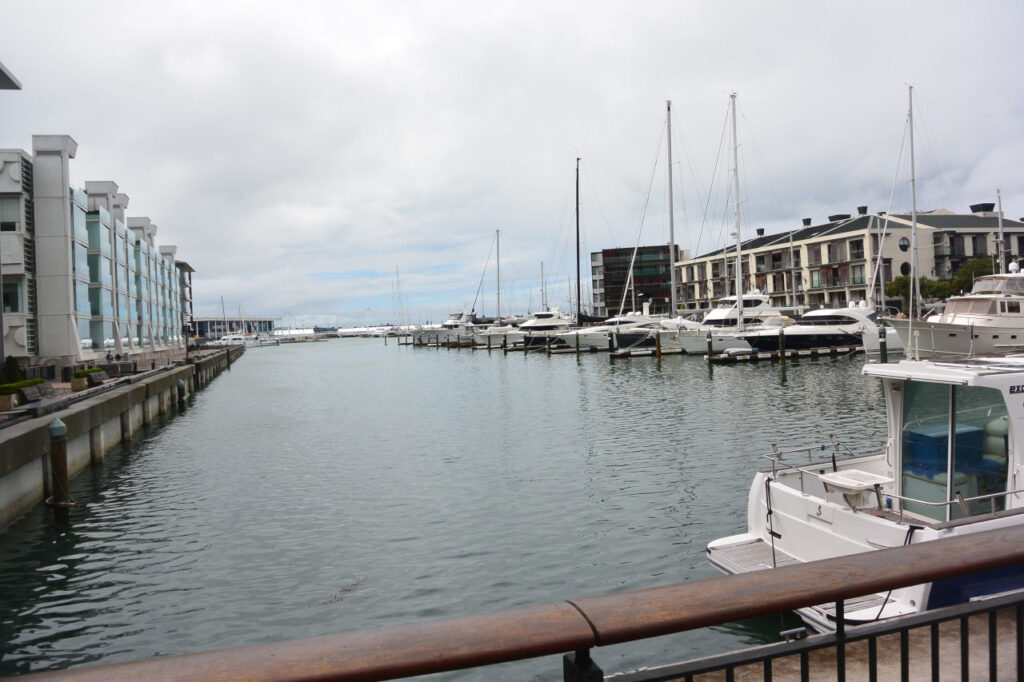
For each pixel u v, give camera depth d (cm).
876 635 258
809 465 900
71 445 1959
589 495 1529
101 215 4306
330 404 3831
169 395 3744
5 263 3241
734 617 202
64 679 152
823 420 2392
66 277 3484
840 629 251
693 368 4781
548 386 4131
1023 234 8531
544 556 1170
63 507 1580
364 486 1736
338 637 178
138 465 2155
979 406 732
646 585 1038
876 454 941
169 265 8081
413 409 3378
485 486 1666
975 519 662
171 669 160
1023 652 286
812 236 9494
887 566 224
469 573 1111
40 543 1339
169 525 1446
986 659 472
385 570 1138
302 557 1216
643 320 6694
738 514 1342
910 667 472
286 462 2117
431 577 1101
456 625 184
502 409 3161
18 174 3278
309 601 1027
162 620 978
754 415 2558
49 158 3481
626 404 3058
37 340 3438
